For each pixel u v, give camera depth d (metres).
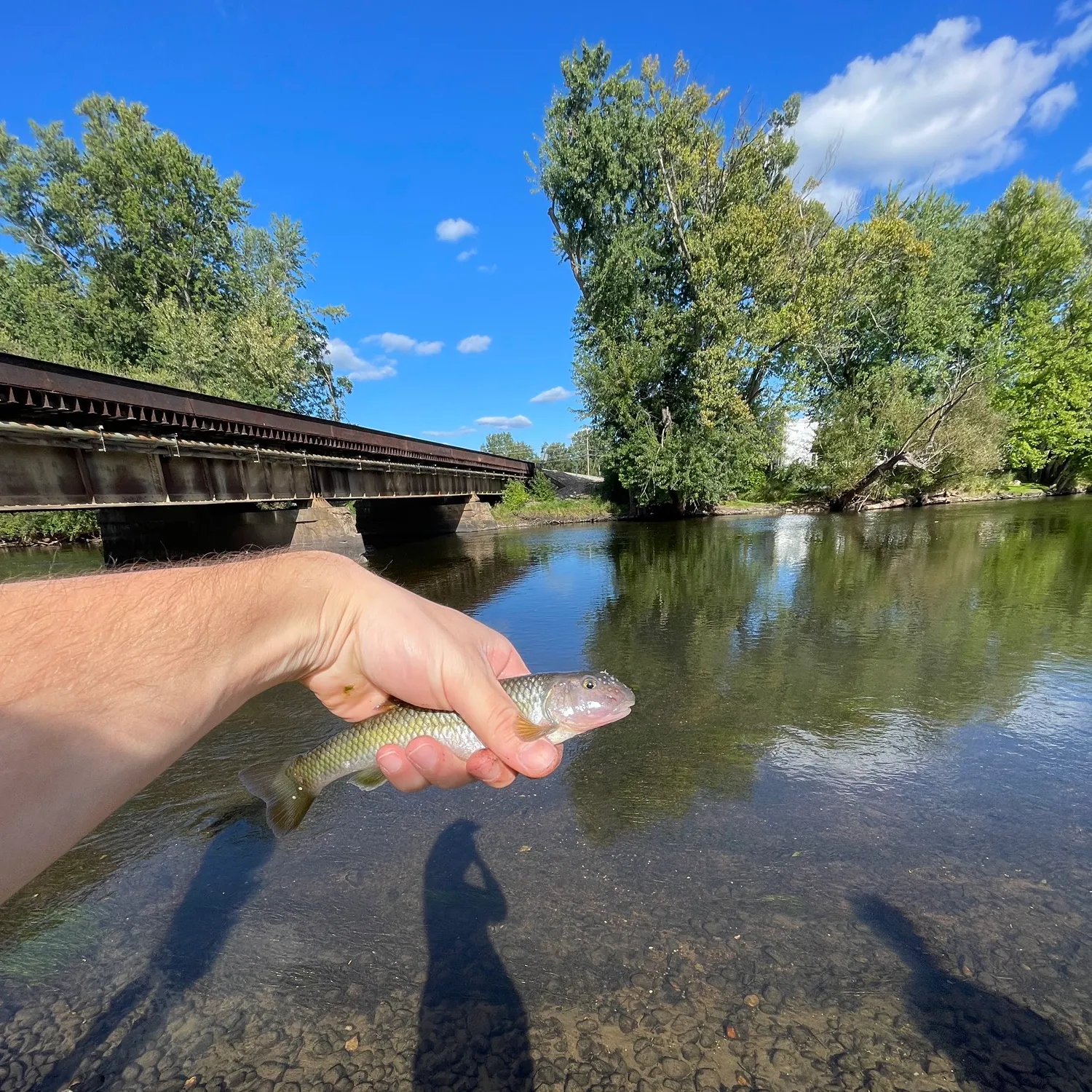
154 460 13.80
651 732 5.76
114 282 42.41
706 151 27.83
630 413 31.42
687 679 7.30
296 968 2.98
